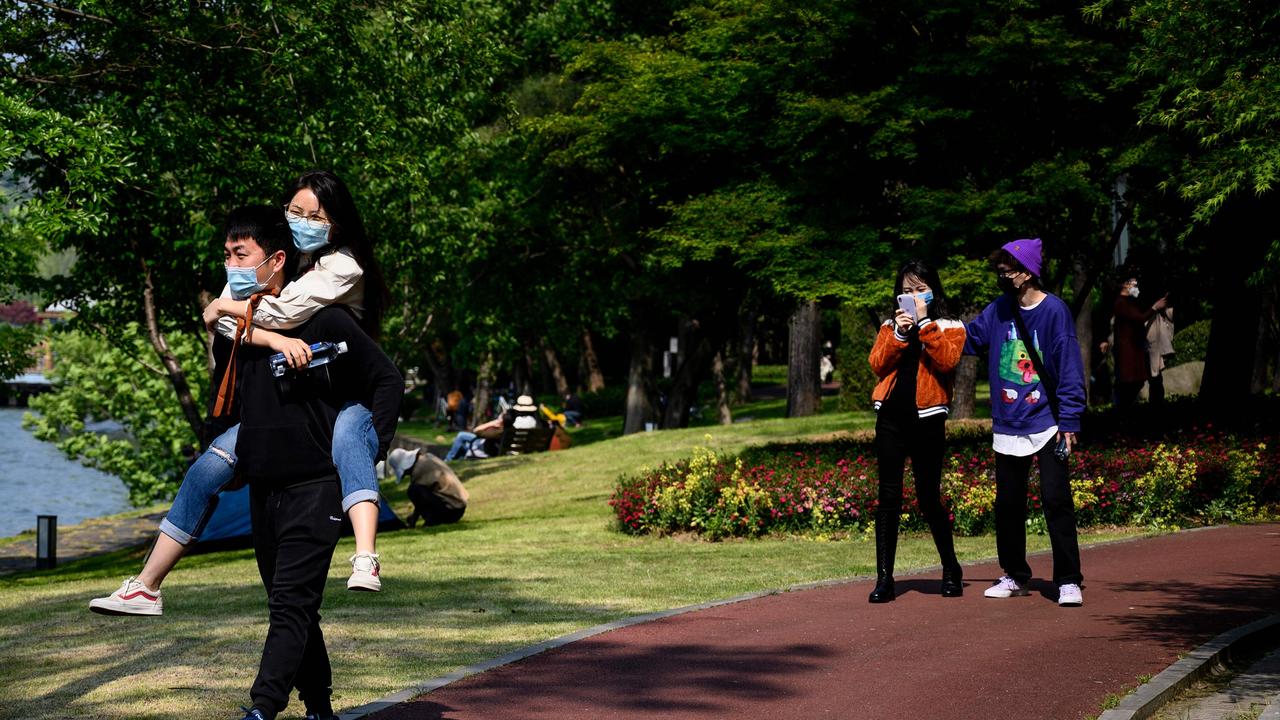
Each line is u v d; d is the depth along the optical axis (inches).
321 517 157.8
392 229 783.7
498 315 1227.2
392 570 390.6
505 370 1974.7
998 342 286.0
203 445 745.0
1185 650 227.6
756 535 477.4
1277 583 300.8
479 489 850.1
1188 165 477.7
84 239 684.7
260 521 163.0
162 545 158.9
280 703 153.4
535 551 450.9
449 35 733.9
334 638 261.7
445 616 290.4
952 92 566.6
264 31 618.8
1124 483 452.4
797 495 475.5
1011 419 283.9
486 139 1074.1
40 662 247.1
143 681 223.5
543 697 204.2
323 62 630.5
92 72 609.6
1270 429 553.6
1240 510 456.1
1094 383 1175.6
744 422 1065.5
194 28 604.7
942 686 205.6
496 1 1071.0
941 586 308.5
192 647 256.5
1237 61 369.1
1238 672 222.2
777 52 600.1
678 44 772.0
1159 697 196.1
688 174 740.0
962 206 530.9
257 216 161.5
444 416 2197.3
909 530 454.9
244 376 161.0
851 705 195.6
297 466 157.8
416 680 220.1
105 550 792.3
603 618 284.5
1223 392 637.3
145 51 600.4
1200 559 345.1
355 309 165.2
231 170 621.6
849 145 577.0
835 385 2333.9
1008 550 289.9
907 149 542.0
